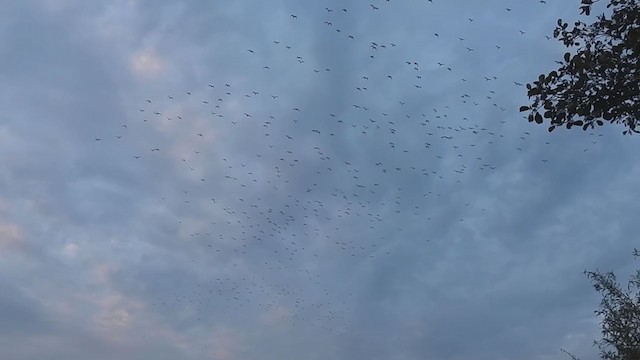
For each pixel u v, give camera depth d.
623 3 9.55
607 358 14.90
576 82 9.69
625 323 14.60
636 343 14.42
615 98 9.57
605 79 9.60
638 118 9.69
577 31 9.98
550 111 10.02
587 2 9.52
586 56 9.58
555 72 9.93
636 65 9.34
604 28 9.77
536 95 10.08
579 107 9.76
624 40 9.40
